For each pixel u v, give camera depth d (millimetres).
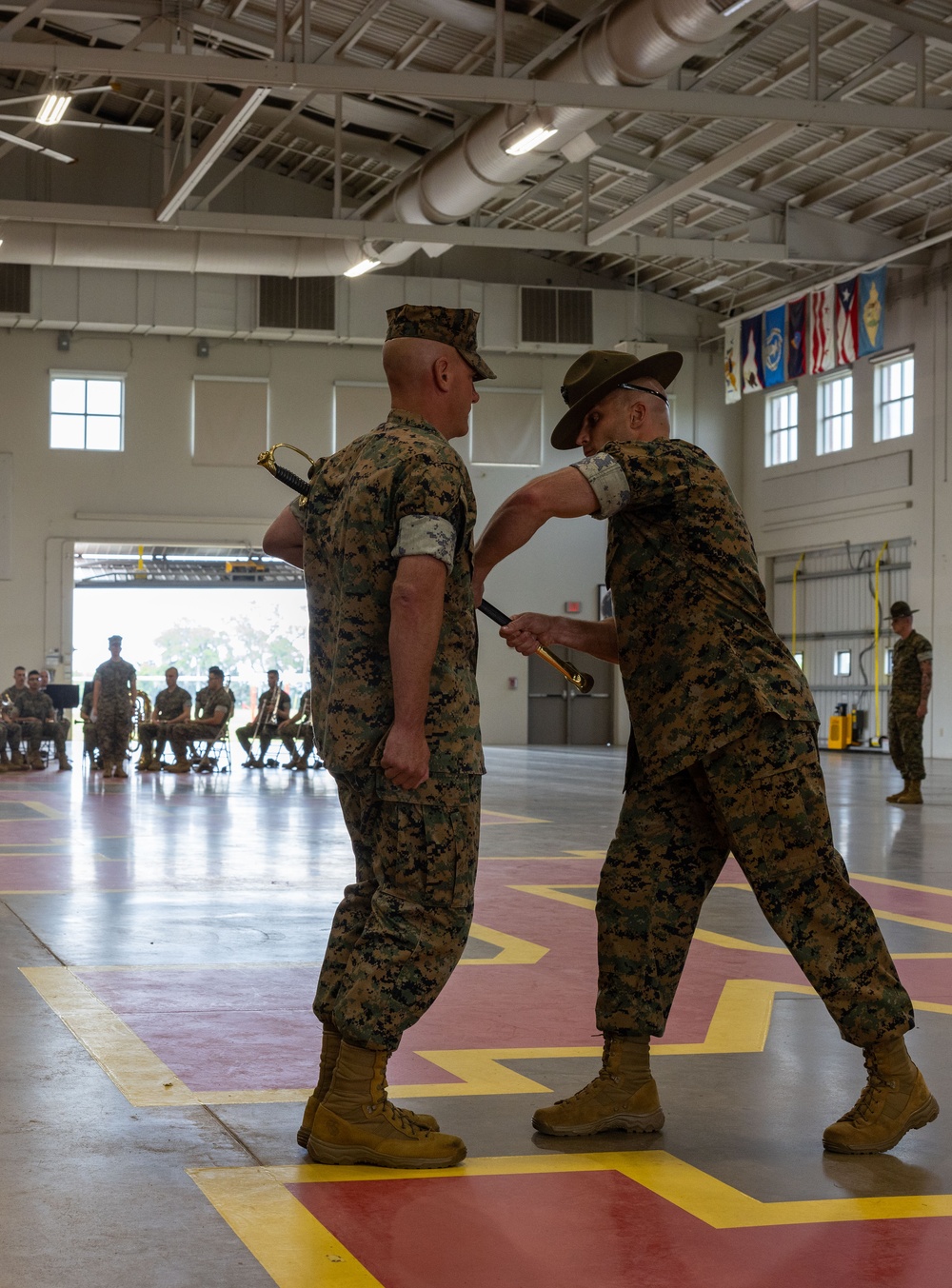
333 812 11281
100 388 26797
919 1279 2021
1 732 17703
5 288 25734
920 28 16516
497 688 28609
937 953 4949
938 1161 2604
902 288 24297
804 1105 2979
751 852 2674
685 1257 2096
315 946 4875
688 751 2662
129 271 26234
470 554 2576
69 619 26484
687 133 21938
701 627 2678
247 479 27250
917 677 12508
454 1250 2098
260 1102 2904
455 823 2516
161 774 17062
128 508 26766
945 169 21531
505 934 5258
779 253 22672
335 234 20453
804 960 2689
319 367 27562
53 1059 3230
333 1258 2055
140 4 17797
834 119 15672
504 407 28438
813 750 2693
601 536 29078
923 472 23875
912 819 10891
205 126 25625
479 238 21016
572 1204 2322
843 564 26031
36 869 7195
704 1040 3574
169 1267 2010
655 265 27812
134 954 4680
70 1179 2398
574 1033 3621
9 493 26297
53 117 14969
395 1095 3018
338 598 2576
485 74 20625
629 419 2865
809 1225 2240
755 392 28672
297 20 20219
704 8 13922
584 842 8914
